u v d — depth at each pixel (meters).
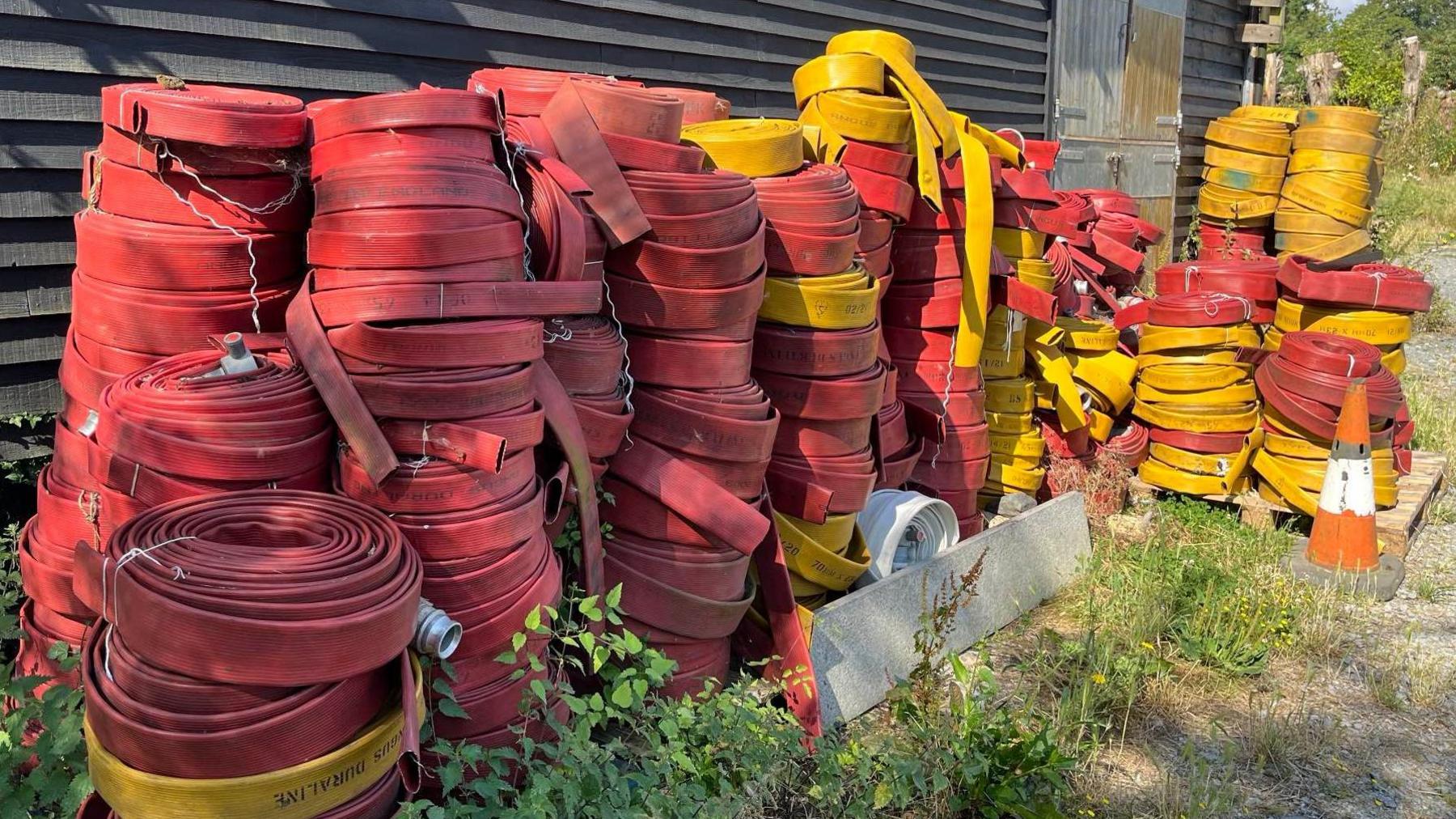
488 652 2.71
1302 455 5.59
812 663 3.59
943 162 4.53
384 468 2.51
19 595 3.21
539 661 2.80
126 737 2.07
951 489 4.75
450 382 2.54
